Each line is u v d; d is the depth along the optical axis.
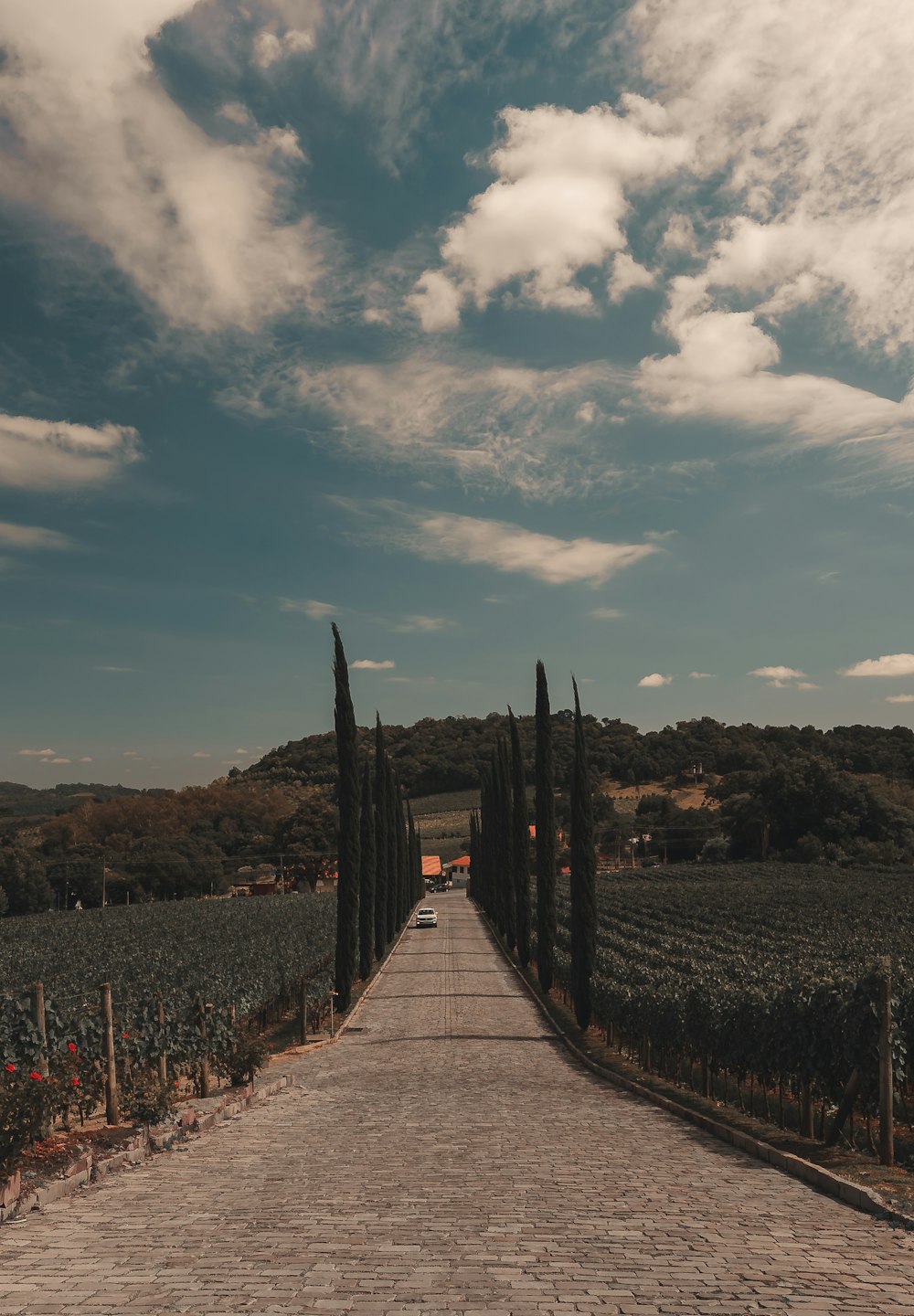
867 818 101.69
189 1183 8.76
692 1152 10.95
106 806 144.62
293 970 33.09
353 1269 5.62
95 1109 12.81
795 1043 12.75
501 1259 5.88
